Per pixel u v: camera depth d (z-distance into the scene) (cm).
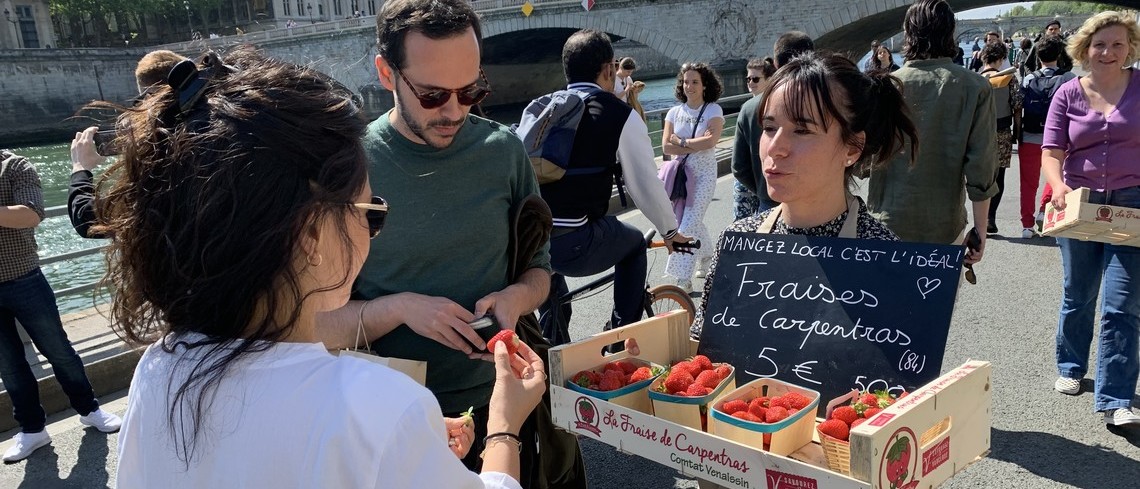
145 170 99
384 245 211
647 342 212
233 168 93
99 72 5331
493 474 127
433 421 100
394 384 100
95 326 536
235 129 95
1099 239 328
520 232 227
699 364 189
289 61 107
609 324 381
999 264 655
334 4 9038
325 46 5156
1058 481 325
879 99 196
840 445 153
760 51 4538
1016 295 570
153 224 97
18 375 389
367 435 94
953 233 356
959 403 157
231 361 98
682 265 611
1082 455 344
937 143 342
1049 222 344
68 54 5144
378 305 203
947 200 350
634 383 188
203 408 97
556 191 337
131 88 5522
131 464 107
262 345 100
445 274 214
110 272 105
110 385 482
